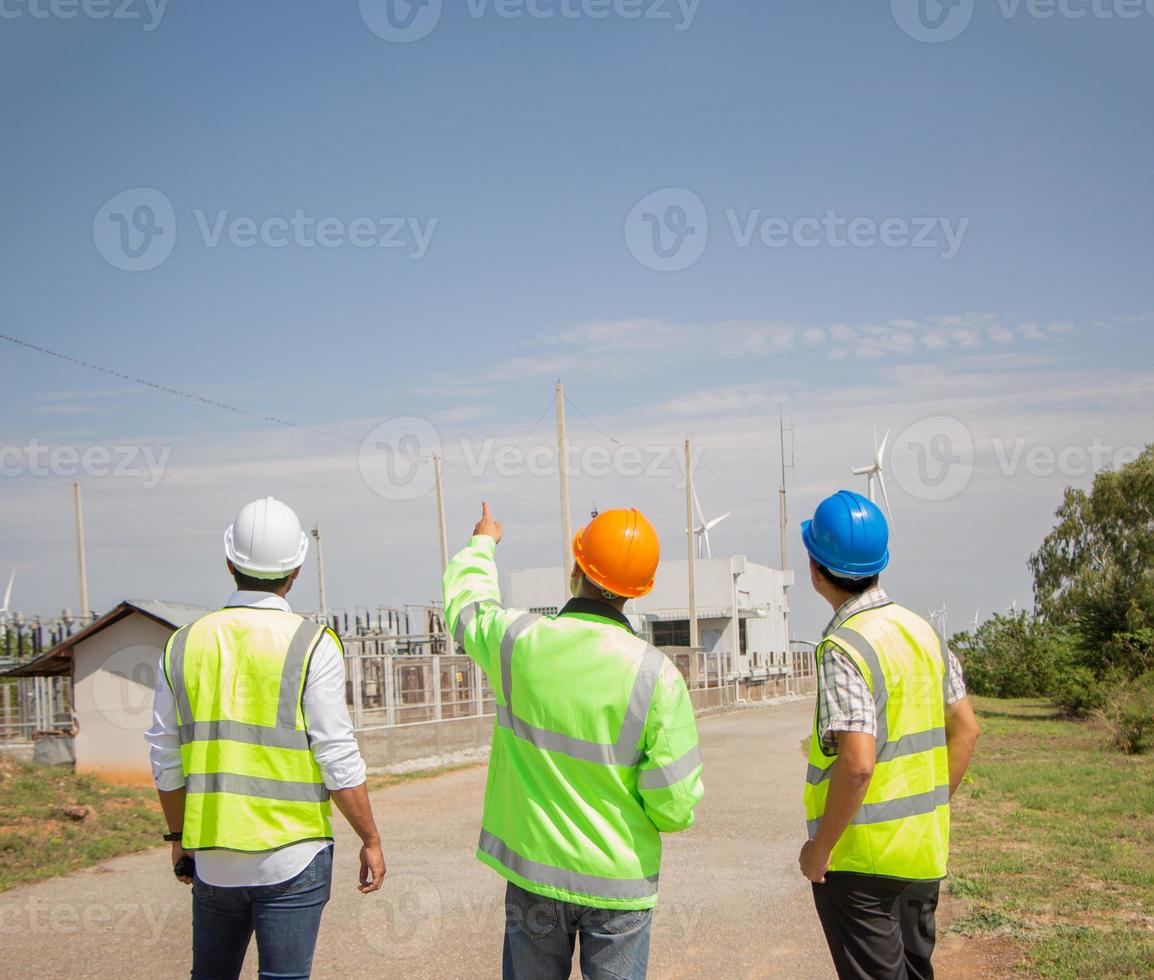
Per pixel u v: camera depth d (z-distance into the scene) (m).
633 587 3.20
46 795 11.37
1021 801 11.73
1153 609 29.00
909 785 3.35
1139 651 28.66
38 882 8.49
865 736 3.20
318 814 3.43
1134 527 40.34
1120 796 12.01
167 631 16.98
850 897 3.35
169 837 3.61
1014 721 26.88
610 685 3.08
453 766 19.70
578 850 3.06
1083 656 30.47
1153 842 9.16
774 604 62.69
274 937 3.36
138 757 16.94
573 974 5.62
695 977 5.48
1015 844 9.09
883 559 3.52
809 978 5.43
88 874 8.84
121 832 10.55
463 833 10.91
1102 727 22.06
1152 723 17.69
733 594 50.75
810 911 6.80
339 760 3.40
